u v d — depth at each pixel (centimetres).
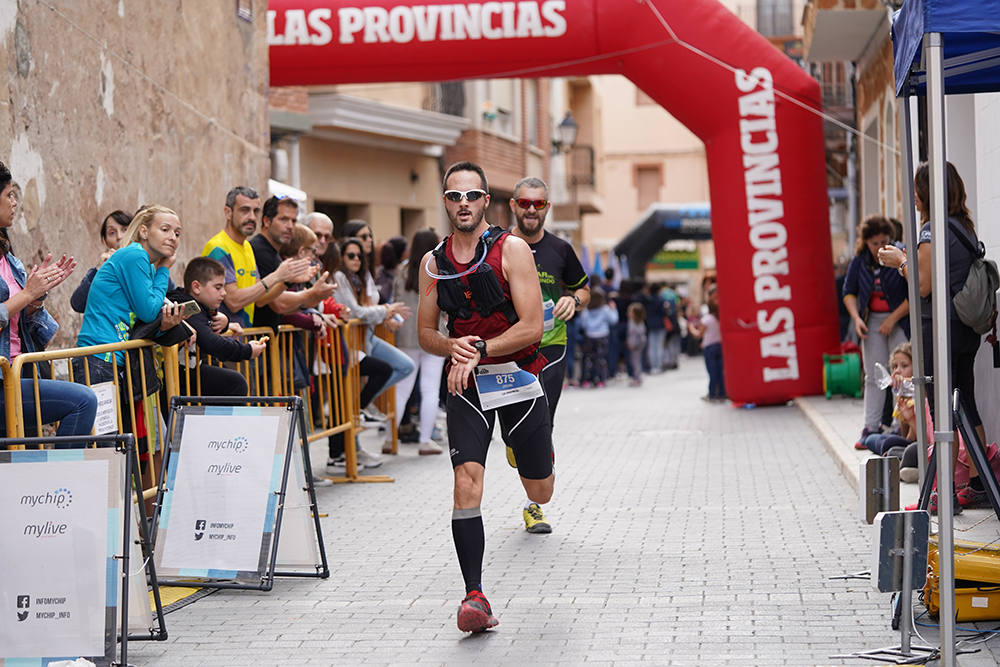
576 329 2702
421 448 1359
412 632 640
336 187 2669
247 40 1506
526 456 692
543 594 709
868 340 1195
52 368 740
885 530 562
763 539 845
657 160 6141
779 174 1709
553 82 4306
